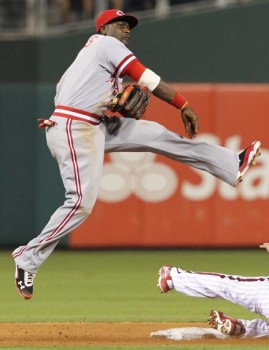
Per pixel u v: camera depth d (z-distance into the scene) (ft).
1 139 156.35
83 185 76.59
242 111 154.61
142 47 170.19
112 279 130.72
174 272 76.07
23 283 77.30
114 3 172.55
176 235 156.76
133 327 89.56
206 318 97.91
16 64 169.99
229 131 154.51
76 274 135.85
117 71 76.38
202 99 154.20
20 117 156.04
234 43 169.58
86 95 76.28
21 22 172.14
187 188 156.04
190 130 76.64
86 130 76.38
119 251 162.50
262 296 75.25
